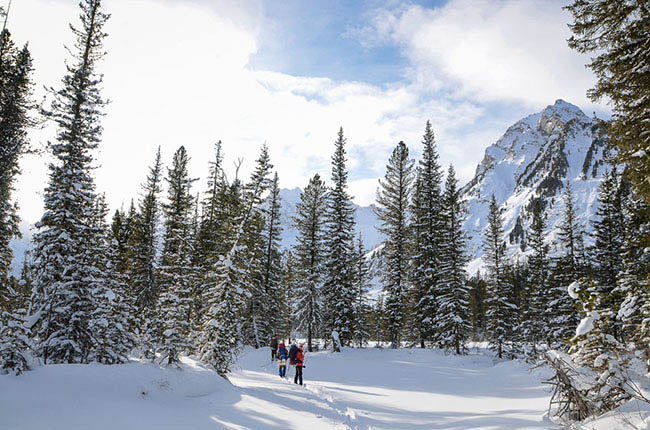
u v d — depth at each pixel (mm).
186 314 14156
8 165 21344
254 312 33781
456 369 23562
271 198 39094
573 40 11156
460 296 31344
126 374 10000
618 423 6430
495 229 36875
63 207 15938
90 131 16875
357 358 27656
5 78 21328
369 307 39688
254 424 8508
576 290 9078
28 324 14023
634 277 16156
